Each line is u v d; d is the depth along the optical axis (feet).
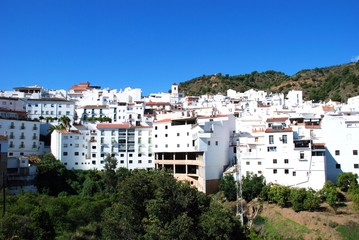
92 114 573.33
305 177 318.04
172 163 408.26
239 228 242.37
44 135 477.36
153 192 252.01
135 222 241.55
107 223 229.04
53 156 413.39
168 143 416.46
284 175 326.85
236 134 394.73
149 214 233.14
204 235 224.53
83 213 286.05
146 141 446.19
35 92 628.69
